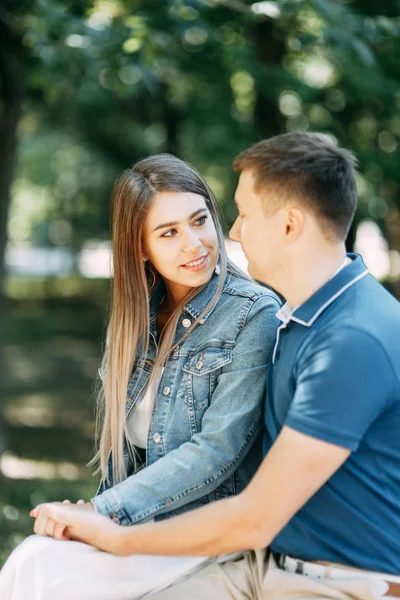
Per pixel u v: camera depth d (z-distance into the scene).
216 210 2.19
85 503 1.99
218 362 2.02
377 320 1.67
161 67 5.80
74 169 16.28
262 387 1.96
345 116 6.53
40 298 20.47
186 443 1.95
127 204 2.12
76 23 4.61
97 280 21.88
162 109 10.20
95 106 10.98
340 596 1.72
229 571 1.91
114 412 2.17
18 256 27.22
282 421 1.78
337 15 4.17
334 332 1.66
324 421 1.60
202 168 10.27
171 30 4.82
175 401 2.07
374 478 1.70
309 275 1.74
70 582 1.85
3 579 1.90
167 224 2.07
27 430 8.25
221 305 2.10
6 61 5.78
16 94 6.06
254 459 2.05
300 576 1.76
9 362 12.88
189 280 2.08
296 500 1.63
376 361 1.61
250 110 7.66
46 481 6.30
